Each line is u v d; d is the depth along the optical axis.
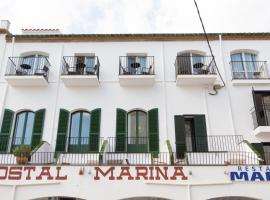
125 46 15.76
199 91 14.66
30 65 14.99
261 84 14.61
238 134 13.83
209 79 14.30
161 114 14.28
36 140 13.84
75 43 15.86
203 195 10.98
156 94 14.66
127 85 14.83
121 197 11.01
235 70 15.27
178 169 11.30
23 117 14.66
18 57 15.18
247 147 12.67
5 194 11.22
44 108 14.47
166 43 15.77
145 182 11.16
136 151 13.91
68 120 14.31
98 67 14.99
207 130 13.91
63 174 11.32
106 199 11.00
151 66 14.80
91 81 14.52
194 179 11.15
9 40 15.87
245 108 14.30
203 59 15.46
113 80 15.01
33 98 14.68
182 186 11.12
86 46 15.79
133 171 11.30
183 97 14.57
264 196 10.90
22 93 14.77
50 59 15.48
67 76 14.27
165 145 13.66
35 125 14.11
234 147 13.57
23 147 12.14
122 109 14.41
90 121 14.27
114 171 11.32
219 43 15.71
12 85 14.83
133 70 15.13
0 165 11.49
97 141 13.81
